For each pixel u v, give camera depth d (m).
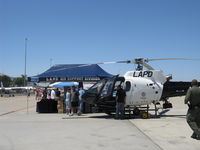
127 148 6.54
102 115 14.93
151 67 13.96
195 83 7.74
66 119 12.85
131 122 11.48
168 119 12.65
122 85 13.16
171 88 13.84
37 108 16.97
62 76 18.61
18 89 87.56
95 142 7.27
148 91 13.35
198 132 7.52
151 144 6.98
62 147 6.68
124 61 13.16
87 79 18.42
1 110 19.06
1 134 8.59
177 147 6.64
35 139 7.72
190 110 7.71
